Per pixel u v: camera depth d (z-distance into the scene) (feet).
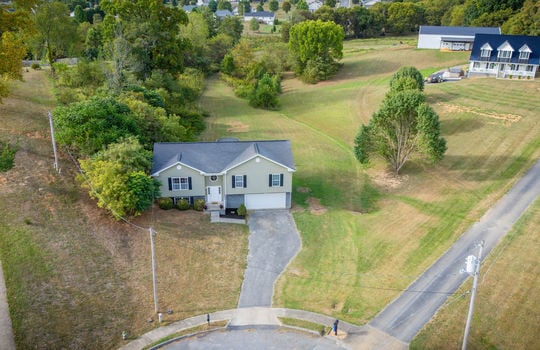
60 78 226.58
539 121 219.20
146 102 203.21
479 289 113.50
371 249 133.69
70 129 150.00
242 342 98.63
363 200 165.48
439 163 189.98
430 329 101.71
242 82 336.29
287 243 136.87
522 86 261.65
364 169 191.52
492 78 280.51
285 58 363.56
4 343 92.38
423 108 166.09
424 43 381.40
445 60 349.41
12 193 135.64
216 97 310.86
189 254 128.16
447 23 467.93
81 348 94.84
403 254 130.41
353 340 99.14
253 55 364.38
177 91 260.83
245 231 142.61
